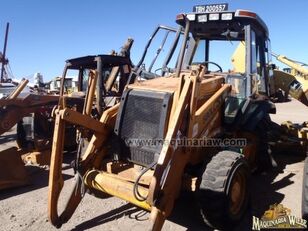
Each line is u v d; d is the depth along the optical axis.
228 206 3.57
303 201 3.67
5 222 4.08
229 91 4.64
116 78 7.59
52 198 3.64
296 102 24.14
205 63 5.48
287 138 6.88
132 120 3.96
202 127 3.90
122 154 4.05
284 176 5.73
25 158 6.35
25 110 6.06
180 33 5.36
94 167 4.05
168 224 3.99
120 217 4.19
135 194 3.37
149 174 3.60
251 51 5.01
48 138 6.41
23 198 4.84
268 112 5.63
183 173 3.79
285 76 6.82
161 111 3.71
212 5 5.09
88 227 3.93
